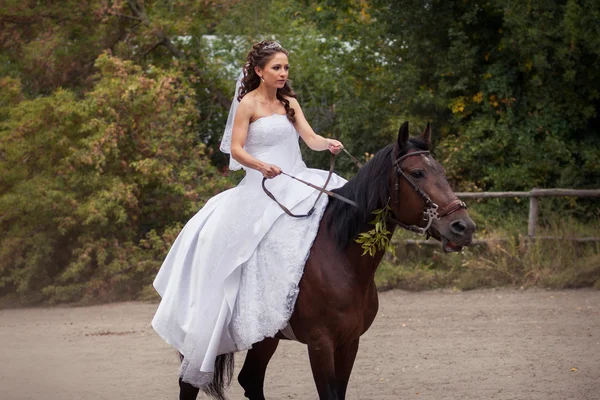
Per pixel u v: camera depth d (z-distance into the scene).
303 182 5.45
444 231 4.94
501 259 13.73
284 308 5.14
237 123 5.53
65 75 18.30
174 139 15.70
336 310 5.12
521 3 16.48
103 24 18.52
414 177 5.07
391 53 18.38
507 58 17.48
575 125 16.89
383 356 8.76
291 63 19.56
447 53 17.56
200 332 5.38
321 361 5.11
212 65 19.14
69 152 15.34
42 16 18.34
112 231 15.17
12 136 15.36
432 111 18.00
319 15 18.41
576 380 7.28
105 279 14.75
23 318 13.12
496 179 16.38
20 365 8.84
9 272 15.23
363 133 18.08
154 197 15.88
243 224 5.42
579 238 13.68
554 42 16.48
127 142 15.40
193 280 5.57
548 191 13.79
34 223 15.08
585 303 11.59
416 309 11.92
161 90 15.41
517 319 10.69
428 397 6.87
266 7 19.86
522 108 17.28
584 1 15.88
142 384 7.74
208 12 18.88
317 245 5.29
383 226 5.11
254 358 6.04
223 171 18.09
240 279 5.39
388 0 17.66
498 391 6.98
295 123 5.73
